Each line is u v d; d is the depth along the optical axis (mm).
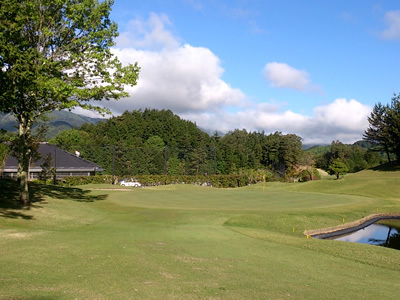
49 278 6418
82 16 17750
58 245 9445
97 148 75000
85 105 17203
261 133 149500
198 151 81875
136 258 8391
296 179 68000
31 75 14469
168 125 97250
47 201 20094
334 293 6840
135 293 5863
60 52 18219
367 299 6621
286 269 8672
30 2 15766
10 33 14234
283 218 18344
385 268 9953
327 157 121125
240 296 6105
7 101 14641
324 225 18406
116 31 18703
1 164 35562
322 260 10172
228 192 32031
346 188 40500
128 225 14602
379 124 61531
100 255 8484
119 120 100062
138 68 18406
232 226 15883
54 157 50688
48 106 17672
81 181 47938
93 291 5820
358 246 12633
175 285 6484
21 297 5293
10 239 9984
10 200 18531
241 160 89500
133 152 76062
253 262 9133
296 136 98812
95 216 17375
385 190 38000
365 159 113062
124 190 33438
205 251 10008
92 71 18047
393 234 18594
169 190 33812
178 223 15852
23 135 18203
